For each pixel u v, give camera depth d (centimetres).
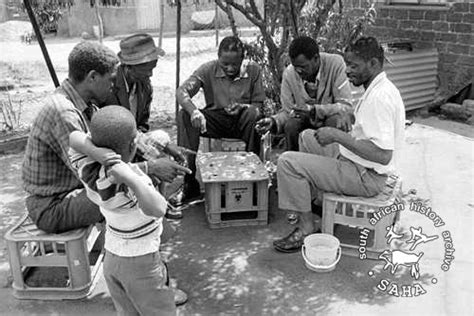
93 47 259
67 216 274
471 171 449
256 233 355
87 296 288
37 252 303
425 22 643
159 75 841
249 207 362
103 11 1351
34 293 287
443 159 479
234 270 311
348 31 535
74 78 262
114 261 212
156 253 216
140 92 339
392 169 319
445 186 418
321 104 377
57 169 278
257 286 296
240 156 390
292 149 388
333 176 310
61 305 282
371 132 287
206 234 354
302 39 341
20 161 493
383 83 290
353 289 291
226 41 372
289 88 381
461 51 614
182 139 387
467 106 598
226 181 345
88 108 272
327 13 498
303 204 321
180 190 404
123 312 232
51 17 428
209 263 319
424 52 620
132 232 207
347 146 293
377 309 273
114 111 203
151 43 323
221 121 405
